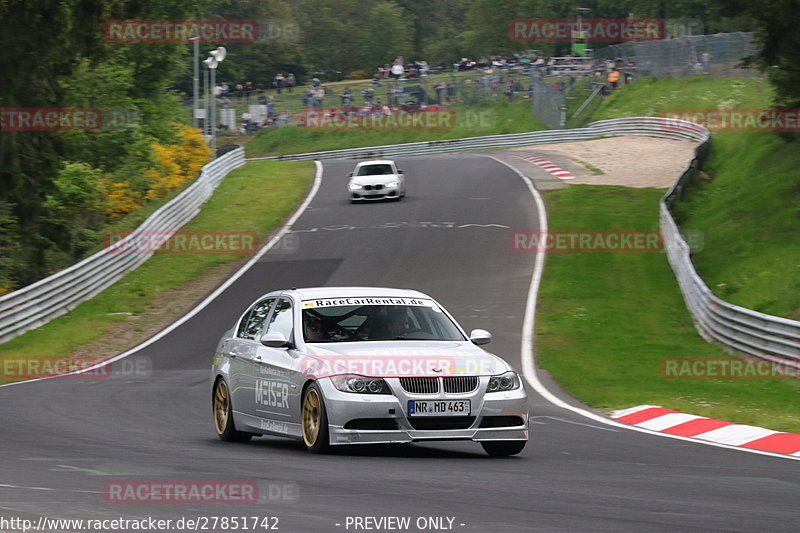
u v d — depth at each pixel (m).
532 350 73.19
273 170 185.25
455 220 132.00
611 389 57.91
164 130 190.88
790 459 34.09
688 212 134.62
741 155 157.88
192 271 109.81
